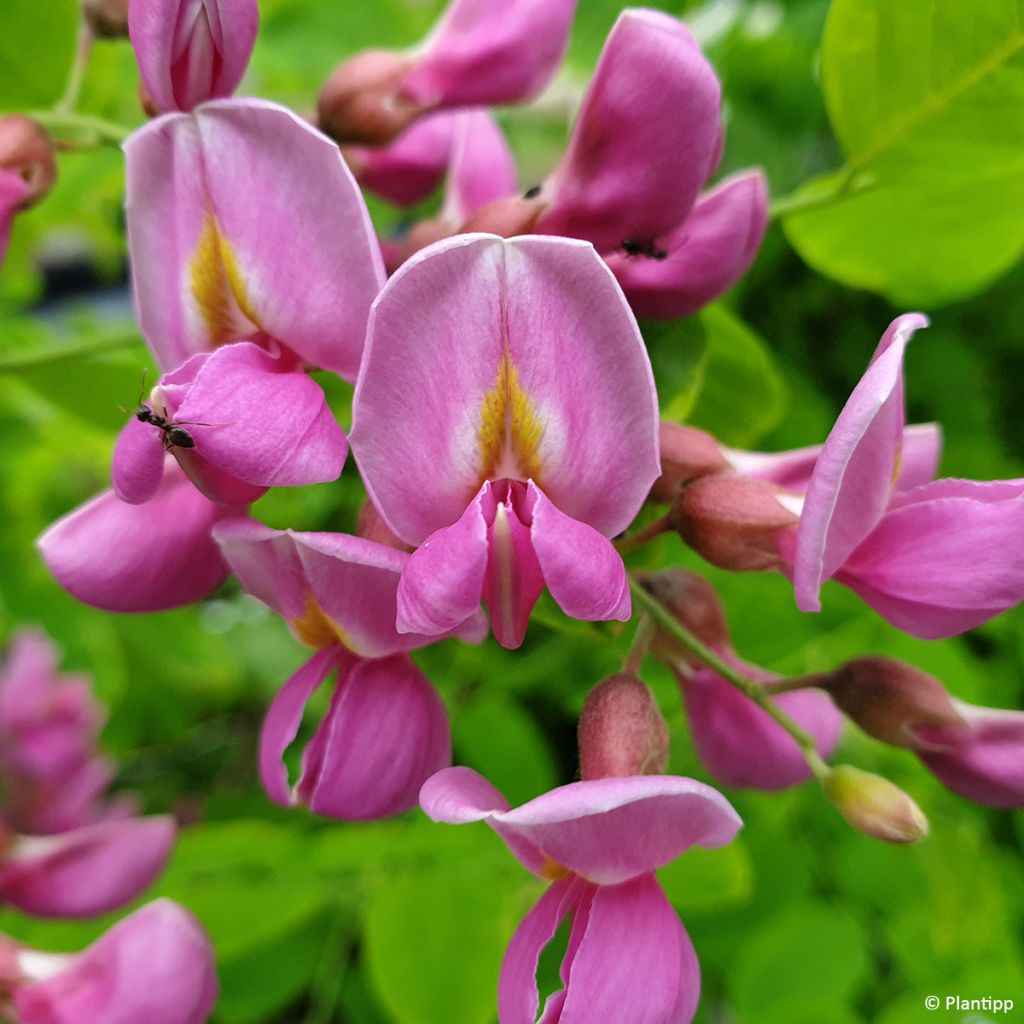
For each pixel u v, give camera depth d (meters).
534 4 0.18
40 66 0.19
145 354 0.21
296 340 0.15
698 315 0.18
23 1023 0.18
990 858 0.22
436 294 0.14
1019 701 0.28
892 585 0.16
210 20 0.15
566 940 0.17
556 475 0.15
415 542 0.15
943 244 0.20
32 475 0.30
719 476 0.16
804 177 0.28
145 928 0.18
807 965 0.21
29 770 0.25
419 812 0.20
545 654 0.24
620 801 0.14
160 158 0.15
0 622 0.28
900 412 0.16
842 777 0.16
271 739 0.16
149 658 0.30
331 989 0.21
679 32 0.16
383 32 0.25
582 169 0.16
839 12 0.18
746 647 0.19
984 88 0.18
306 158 0.15
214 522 0.16
